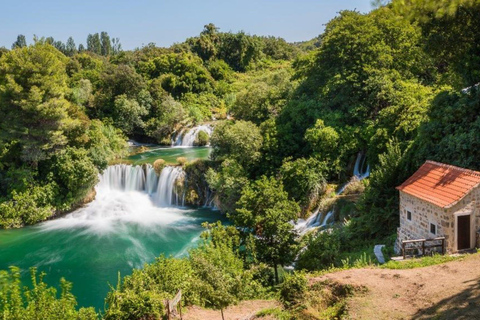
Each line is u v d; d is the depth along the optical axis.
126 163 41.06
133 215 34.88
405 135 27.41
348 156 32.19
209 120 64.69
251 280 18.27
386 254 19.67
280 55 108.81
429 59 34.75
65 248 27.97
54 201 34.97
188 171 37.81
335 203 27.81
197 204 37.09
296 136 36.19
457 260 15.13
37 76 35.84
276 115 42.03
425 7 8.99
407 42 36.47
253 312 14.36
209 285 15.36
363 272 15.38
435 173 18.92
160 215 34.78
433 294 12.37
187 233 30.33
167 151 51.22
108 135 46.09
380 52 35.81
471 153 20.67
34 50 36.66
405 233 19.44
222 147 37.31
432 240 16.75
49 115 35.19
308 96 40.50
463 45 24.17
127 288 14.66
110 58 99.06
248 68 96.88
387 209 22.56
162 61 78.81
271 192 20.62
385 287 13.64
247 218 20.17
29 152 34.91
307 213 30.05
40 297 11.45
